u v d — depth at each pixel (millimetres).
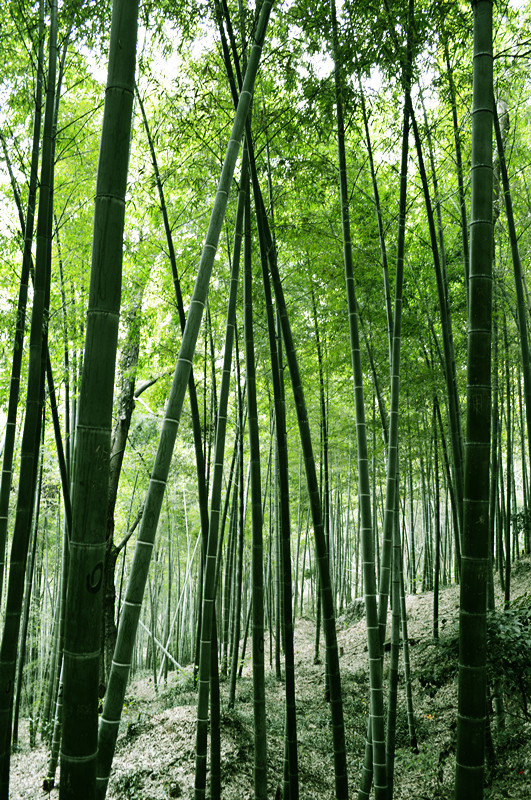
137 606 2291
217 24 3896
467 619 2369
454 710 6902
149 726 7094
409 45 3887
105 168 1920
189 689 9688
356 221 6688
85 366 1880
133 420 12453
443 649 4801
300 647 13711
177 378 2469
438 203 5301
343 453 14125
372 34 3707
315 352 9203
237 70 3764
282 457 3979
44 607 14750
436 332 8055
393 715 4738
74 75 6152
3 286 6004
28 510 3660
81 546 1826
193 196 6199
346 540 18578
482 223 2510
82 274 6504
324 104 4195
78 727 1787
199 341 9000
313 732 7301
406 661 6688
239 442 9164
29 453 3674
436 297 7430
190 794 5355
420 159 4547
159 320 8422
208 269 2617
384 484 13914
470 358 2488
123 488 14250
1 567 3996
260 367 9273
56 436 5199
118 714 2244
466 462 2457
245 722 7160
